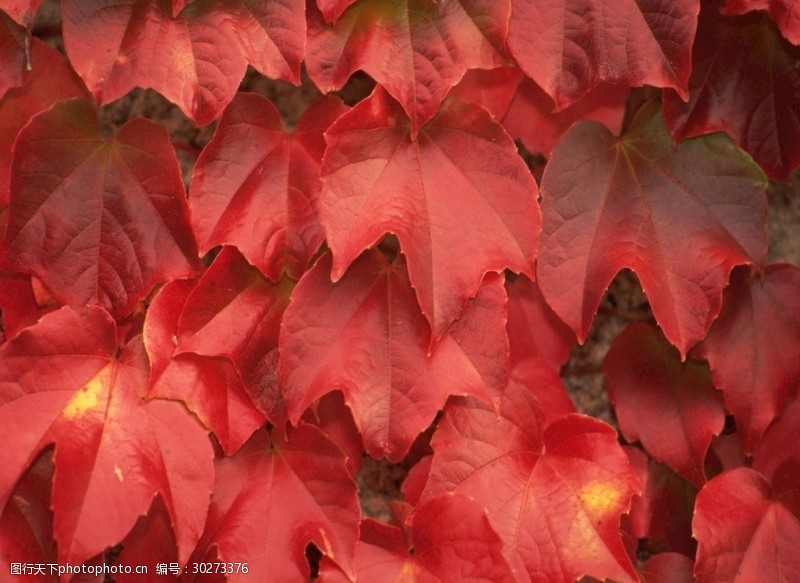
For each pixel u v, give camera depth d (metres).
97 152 1.31
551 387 1.36
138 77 1.28
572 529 1.31
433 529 1.31
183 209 1.30
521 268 1.29
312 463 1.32
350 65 1.29
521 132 1.36
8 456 1.27
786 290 1.38
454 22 1.29
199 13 1.29
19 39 1.30
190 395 1.30
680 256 1.34
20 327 1.33
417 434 1.30
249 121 1.31
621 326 1.43
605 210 1.34
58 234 1.30
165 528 1.33
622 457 1.32
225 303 1.31
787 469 1.35
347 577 1.31
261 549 1.31
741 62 1.35
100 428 1.28
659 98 1.35
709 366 1.37
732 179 1.35
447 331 1.30
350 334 1.30
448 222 1.29
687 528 1.40
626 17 1.30
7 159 1.31
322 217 1.28
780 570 1.34
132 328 1.33
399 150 1.29
